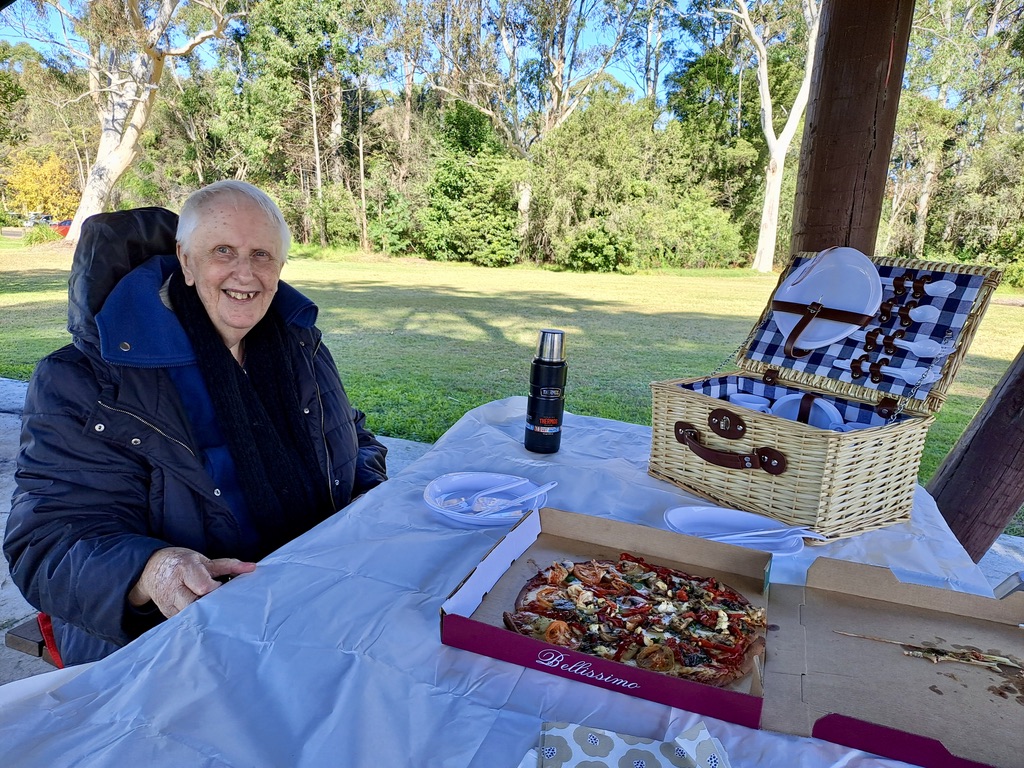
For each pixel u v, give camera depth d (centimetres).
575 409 479
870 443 100
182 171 2406
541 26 2209
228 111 2164
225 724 57
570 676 63
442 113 2262
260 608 74
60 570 91
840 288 136
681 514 103
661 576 80
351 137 2211
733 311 1087
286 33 2061
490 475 116
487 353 675
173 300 113
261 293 116
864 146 188
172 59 2278
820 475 98
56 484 97
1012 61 1504
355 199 2197
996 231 1448
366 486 144
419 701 60
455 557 87
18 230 2748
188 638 68
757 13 2091
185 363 108
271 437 119
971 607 76
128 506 102
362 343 714
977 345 789
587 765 52
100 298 105
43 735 54
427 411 456
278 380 125
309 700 60
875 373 126
